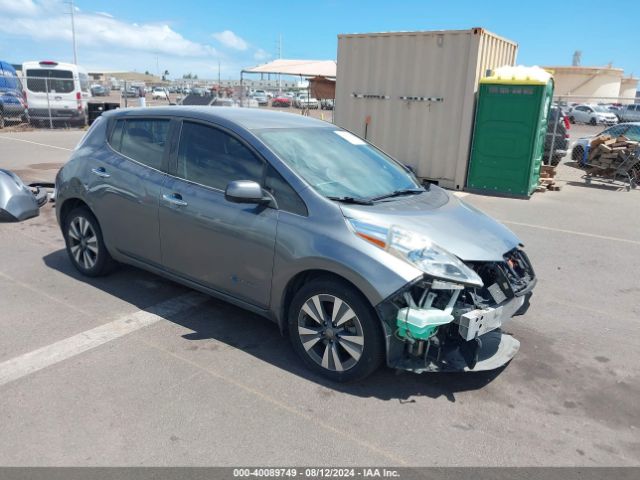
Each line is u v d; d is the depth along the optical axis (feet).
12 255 18.72
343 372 11.05
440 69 35.60
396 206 11.91
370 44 37.81
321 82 53.21
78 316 13.97
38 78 63.98
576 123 122.83
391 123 38.24
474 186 36.04
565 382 11.91
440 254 10.37
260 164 12.20
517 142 33.96
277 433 9.57
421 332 9.93
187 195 13.15
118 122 15.60
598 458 9.36
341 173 12.80
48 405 10.05
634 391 11.66
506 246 11.77
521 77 33.27
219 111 13.92
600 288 18.24
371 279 10.17
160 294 15.62
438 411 10.52
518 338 14.08
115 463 8.63
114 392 10.57
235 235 12.16
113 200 14.88
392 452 9.23
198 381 11.12
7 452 8.77
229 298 12.92
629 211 31.63
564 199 35.06
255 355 12.33
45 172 36.06
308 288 11.23
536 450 9.49
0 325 13.28
